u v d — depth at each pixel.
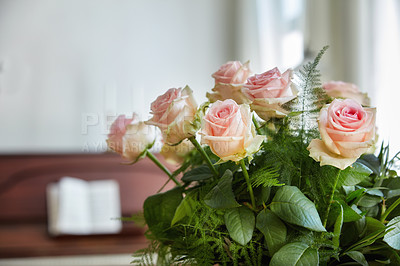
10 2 3.78
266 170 0.67
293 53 2.88
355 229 0.68
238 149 0.63
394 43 1.70
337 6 2.07
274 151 0.68
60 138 3.85
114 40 3.92
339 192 0.68
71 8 3.86
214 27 4.02
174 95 0.68
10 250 2.42
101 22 3.91
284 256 0.62
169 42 3.99
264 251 0.66
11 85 3.77
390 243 0.65
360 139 0.62
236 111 0.63
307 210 0.63
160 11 3.97
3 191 3.12
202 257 0.68
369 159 0.73
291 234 0.65
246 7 3.88
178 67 4.00
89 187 2.87
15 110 3.79
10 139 3.79
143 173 3.14
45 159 3.17
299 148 0.68
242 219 0.65
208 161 0.71
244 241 0.64
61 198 2.73
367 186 0.72
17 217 3.10
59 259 2.39
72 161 3.16
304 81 0.69
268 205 0.66
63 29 3.85
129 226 2.54
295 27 2.84
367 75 1.86
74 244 2.46
